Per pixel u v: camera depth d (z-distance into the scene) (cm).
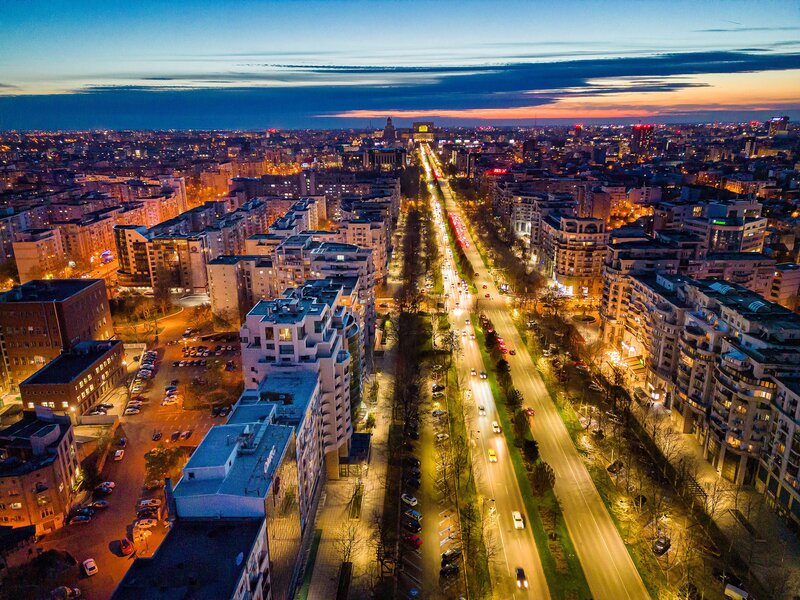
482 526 17450
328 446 19275
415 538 17050
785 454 17600
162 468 19475
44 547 16900
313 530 17150
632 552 16625
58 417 19512
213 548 11356
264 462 13012
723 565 16088
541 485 18588
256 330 19112
